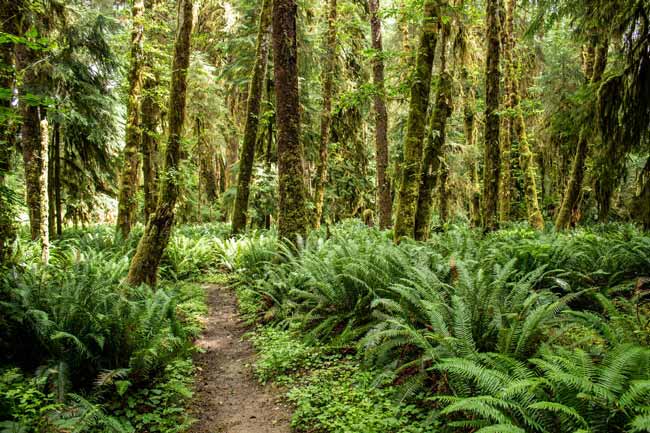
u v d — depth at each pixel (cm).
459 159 1706
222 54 2088
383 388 485
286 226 923
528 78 2025
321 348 602
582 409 307
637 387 287
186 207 2150
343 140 1981
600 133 813
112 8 1479
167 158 836
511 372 389
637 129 771
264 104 1619
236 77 1764
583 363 340
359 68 1919
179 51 831
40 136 948
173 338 550
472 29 1406
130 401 467
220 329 786
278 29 881
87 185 1638
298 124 918
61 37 1220
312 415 455
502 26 1591
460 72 1530
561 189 1955
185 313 826
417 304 514
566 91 1667
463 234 1132
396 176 1778
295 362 589
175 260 1171
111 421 393
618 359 327
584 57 1808
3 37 437
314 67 1652
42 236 933
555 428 313
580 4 942
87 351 479
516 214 2078
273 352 622
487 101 1137
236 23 1655
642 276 721
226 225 1875
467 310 468
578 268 739
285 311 745
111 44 1434
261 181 1588
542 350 393
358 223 1809
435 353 429
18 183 1290
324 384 515
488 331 466
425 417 412
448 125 1714
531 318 428
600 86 796
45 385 458
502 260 759
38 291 556
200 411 493
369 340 495
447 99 972
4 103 557
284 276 822
